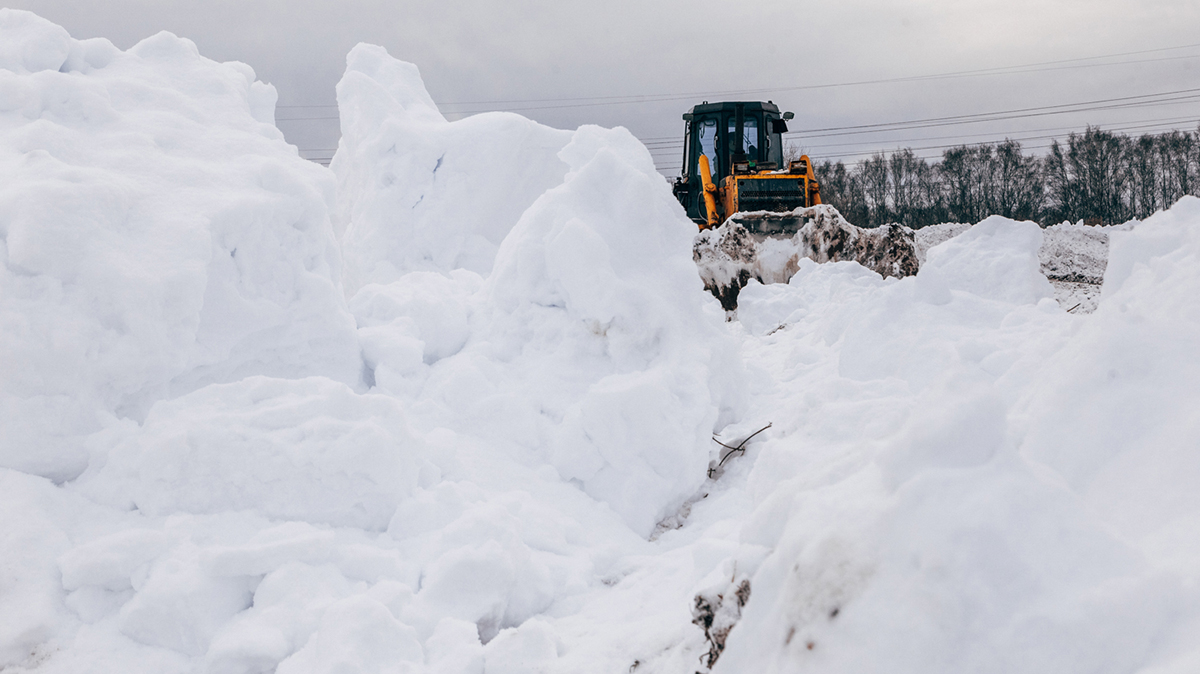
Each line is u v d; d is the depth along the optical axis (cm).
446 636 289
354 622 273
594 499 450
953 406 170
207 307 409
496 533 343
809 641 159
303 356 467
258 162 469
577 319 505
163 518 327
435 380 505
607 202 528
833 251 1154
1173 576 145
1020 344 473
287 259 456
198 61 534
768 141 1612
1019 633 141
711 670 198
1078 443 204
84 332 346
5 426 327
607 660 270
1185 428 185
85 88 443
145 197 401
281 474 342
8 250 341
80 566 292
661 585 347
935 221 5034
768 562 185
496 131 866
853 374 551
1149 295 265
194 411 356
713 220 1435
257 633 281
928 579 149
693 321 527
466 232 873
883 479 174
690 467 459
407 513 359
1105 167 4769
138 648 285
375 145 879
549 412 479
